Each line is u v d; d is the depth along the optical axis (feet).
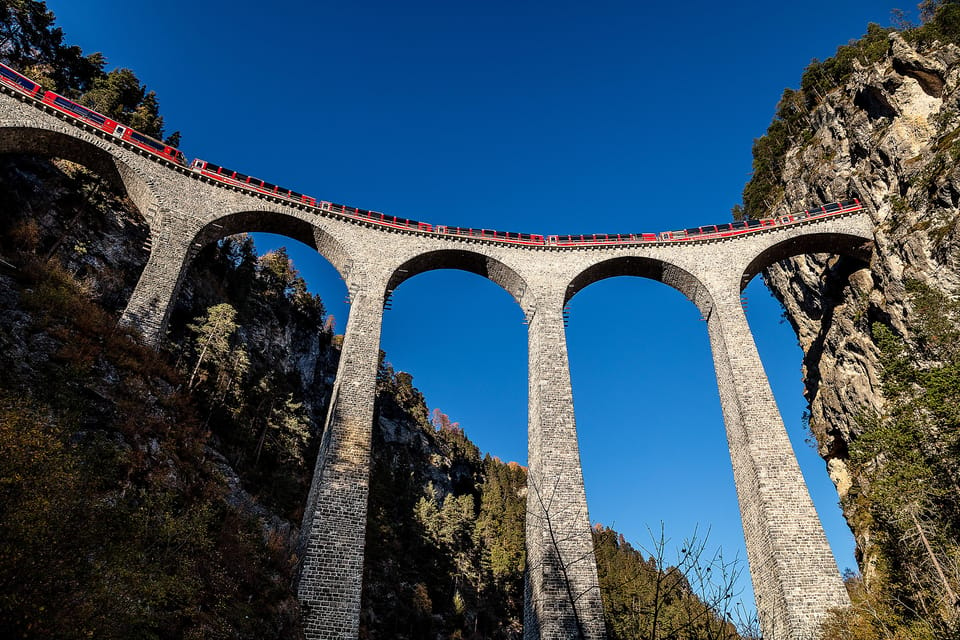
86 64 185.78
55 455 53.11
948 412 86.84
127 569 54.95
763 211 198.70
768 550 94.58
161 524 68.54
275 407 181.98
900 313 119.24
